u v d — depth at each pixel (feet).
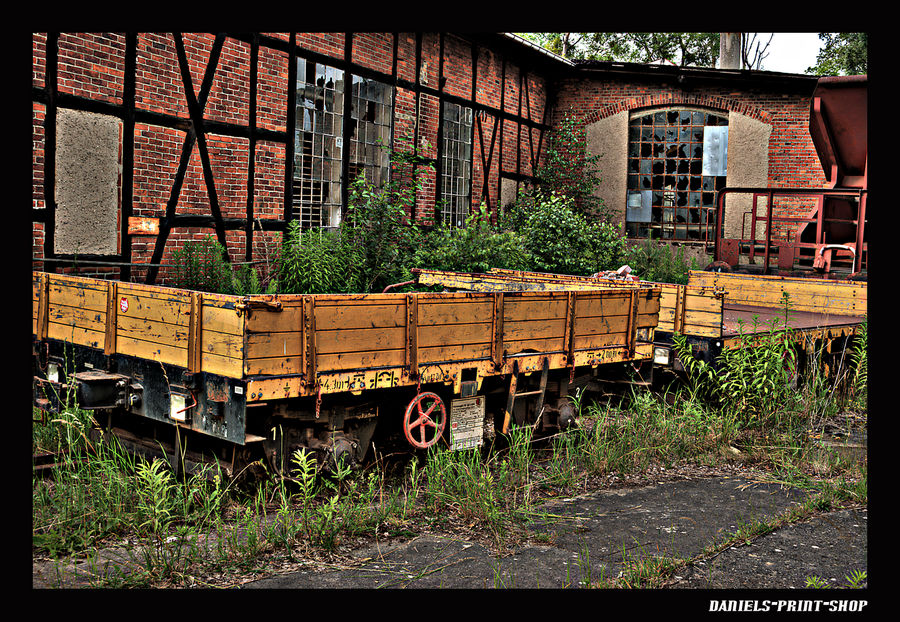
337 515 14.79
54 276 18.58
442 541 14.14
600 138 62.64
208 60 30.58
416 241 39.70
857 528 15.40
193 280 29.55
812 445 21.16
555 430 21.72
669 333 24.22
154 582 11.76
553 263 48.39
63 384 17.94
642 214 63.62
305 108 36.14
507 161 55.93
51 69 24.45
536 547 13.98
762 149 60.59
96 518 13.76
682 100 61.57
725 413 22.91
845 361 29.58
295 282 31.63
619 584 12.25
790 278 34.91
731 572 13.02
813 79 58.03
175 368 15.29
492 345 18.69
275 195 34.45
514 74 55.98
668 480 18.57
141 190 27.99
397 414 18.26
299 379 14.66
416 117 44.60
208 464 15.71
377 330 15.97
